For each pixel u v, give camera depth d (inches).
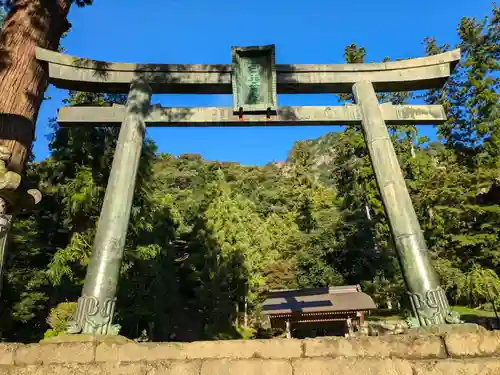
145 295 882.1
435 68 285.7
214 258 1120.8
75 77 264.4
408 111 273.0
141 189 644.1
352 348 161.8
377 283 902.4
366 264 947.3
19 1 267.3
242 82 279.1
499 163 896.9
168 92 284.8
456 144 1009.5
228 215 1230.3
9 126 222.7
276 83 279.3
